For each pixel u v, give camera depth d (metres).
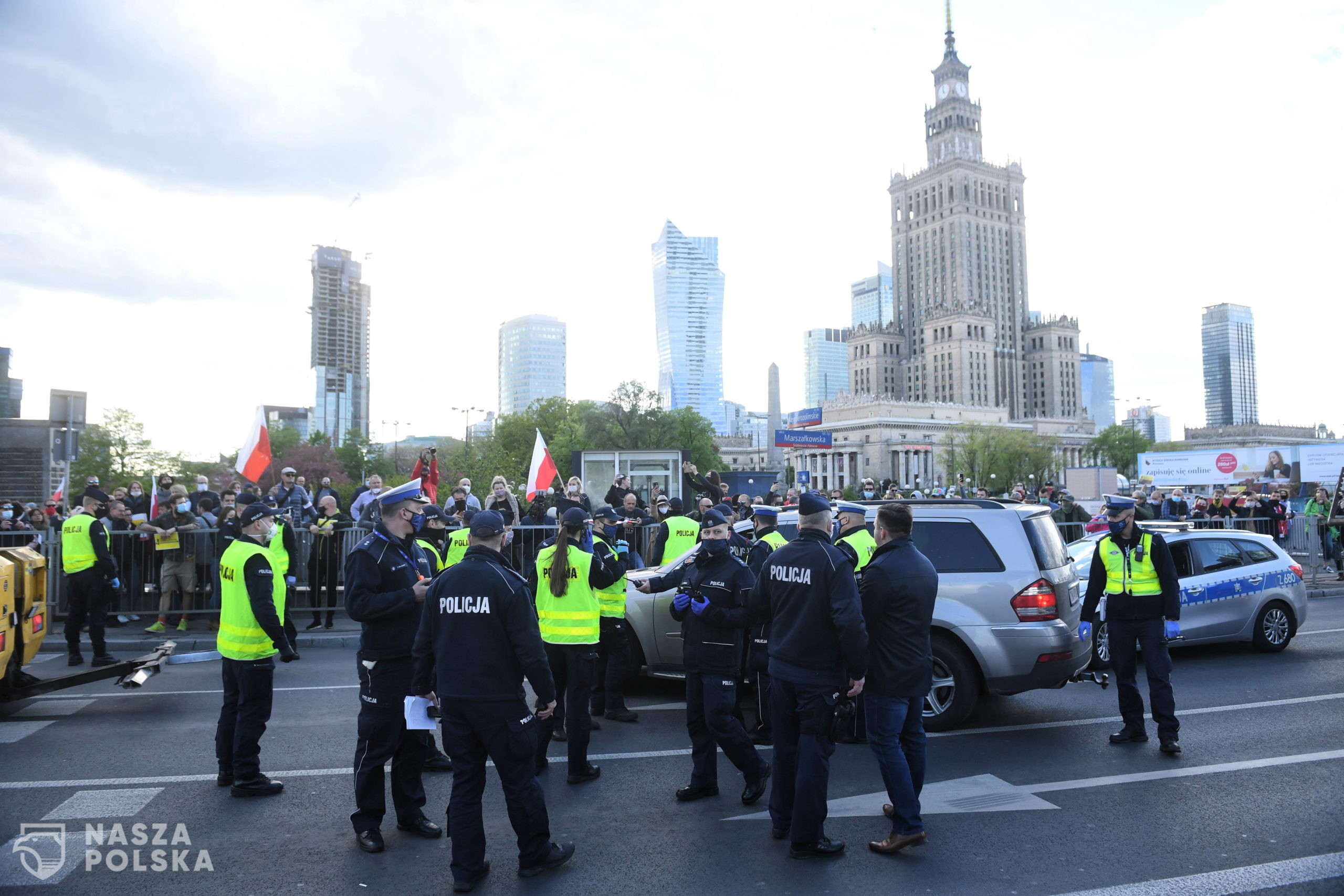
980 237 159.38
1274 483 29.42
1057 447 128.00
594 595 6.20
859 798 5.63
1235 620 10.62
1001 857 4.62
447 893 4.30
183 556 12.96
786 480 65.06
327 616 12.92
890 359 166.50
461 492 14.77
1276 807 5.30
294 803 5.70
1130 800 5.47
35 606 8.26
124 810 5.54
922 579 4.89
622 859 4.68
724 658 5.56
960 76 168.12
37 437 26.77
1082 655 7.30
